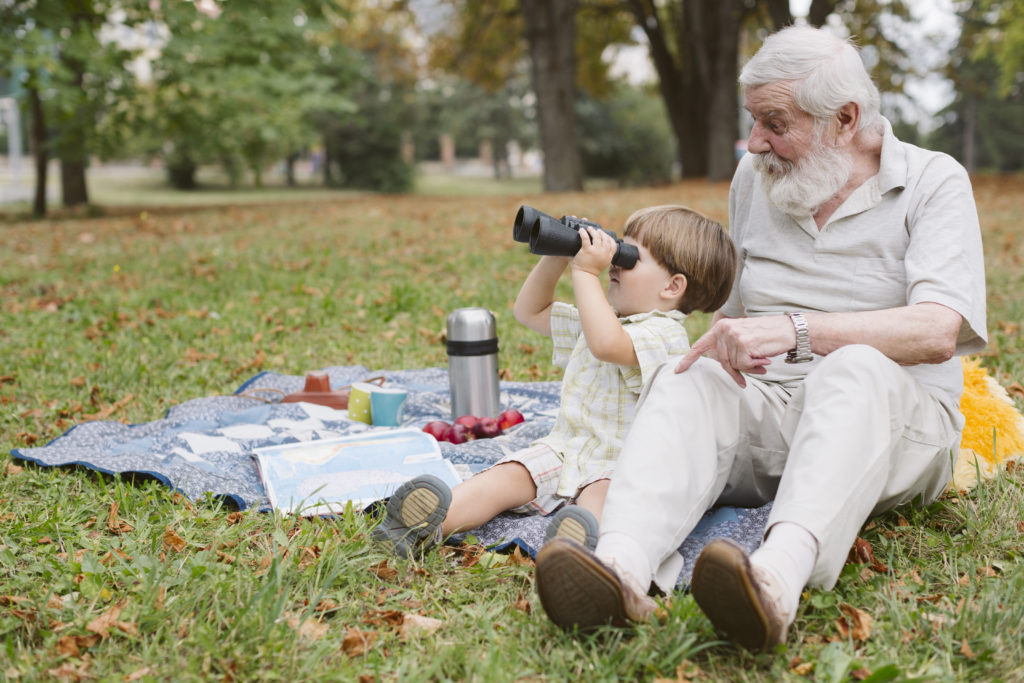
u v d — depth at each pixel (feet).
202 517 8.47
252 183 130.00
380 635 6.50
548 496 8.36
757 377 8.30
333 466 9.47
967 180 7.85
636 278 8.26
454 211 45.16
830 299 8.21
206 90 46.85
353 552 7.59
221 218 44.01
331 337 18.33
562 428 8.63
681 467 6.68
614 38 84.43
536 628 6.49
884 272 8.00
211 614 6.58
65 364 15.67
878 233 7.97
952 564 7.36
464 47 80.38
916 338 7.02
